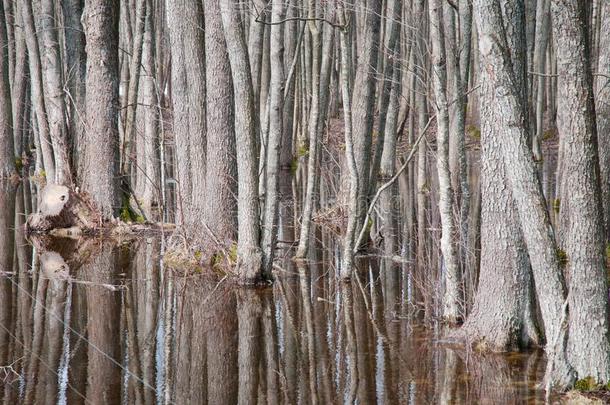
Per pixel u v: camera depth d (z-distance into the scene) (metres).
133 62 17.92
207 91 12.46
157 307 10.07
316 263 13.07
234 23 10.76
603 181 11.10
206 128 12.94
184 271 12.34
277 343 8.49
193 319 9.50
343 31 10.88
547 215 6.60
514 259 7.78
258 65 13.61
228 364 7.79
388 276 11.91
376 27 12.75
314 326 9.16
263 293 10.86
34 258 13.49
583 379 6.58
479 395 6.69
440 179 8.79
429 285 9.54
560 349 6.63
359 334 8.76
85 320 9.40
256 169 11.27
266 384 7.18
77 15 17.34
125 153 17.66
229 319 9.49
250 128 11.16
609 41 10.87
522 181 6.60
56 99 17.11
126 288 11.12
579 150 6.36
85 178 16.61
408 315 9.58
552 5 6.37
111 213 16.31
